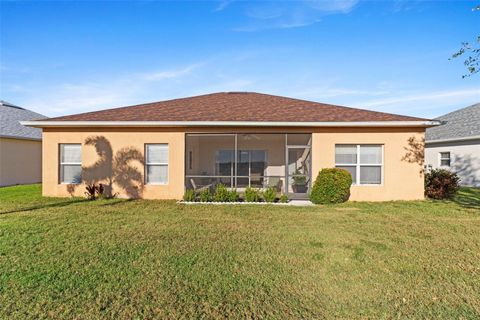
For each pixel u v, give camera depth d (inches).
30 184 681.0
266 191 436.8
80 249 209.5
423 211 359.3
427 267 181.2
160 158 469.4
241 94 682.2
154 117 457.4
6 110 797.9
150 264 182.5
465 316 128.0
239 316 127.1
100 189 453.7
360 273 171.9
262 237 244.1
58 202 420.8
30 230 261.1
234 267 179.2
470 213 346.6
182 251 207.3
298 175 471.8
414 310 132.6
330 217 325.1
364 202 431.2
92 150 465.7
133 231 260.7
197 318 125.3
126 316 125.8
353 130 448.5
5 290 147.4
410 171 444.5
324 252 207.3
